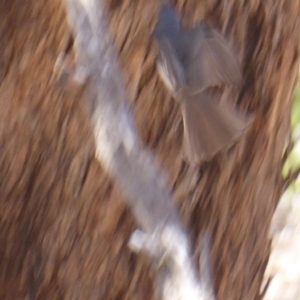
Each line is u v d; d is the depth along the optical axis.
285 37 3.08
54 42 3.05
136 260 3.08
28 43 3.07
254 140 3.09
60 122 3.07
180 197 3.05
